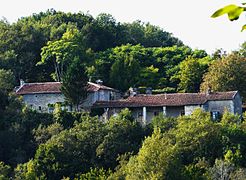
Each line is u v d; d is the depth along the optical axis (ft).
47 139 330.34
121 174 240.94
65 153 298.97
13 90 423.23
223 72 417.69
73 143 305.32
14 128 338.75
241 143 285.84
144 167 228.43
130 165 240.32
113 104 379.14
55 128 334.44
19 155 319.06
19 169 284.20
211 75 424.46
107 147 300.20
